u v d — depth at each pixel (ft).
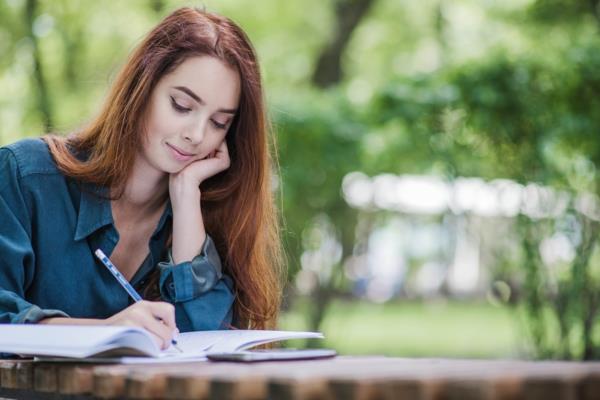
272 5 36.88
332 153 21.66
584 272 20.57
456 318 55.72
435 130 21.18
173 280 9.75
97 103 10.65
